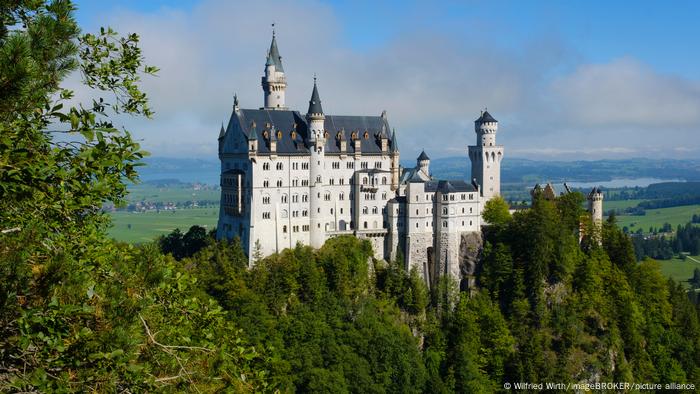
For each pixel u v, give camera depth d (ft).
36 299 116.16
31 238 117.80
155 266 151.43
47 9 135.85
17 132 125.39
